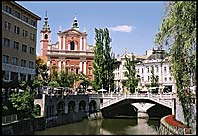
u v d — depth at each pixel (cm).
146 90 9731
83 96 7962
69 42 11700
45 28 12325
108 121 7588
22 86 5903
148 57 13838
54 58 11538
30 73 7831
